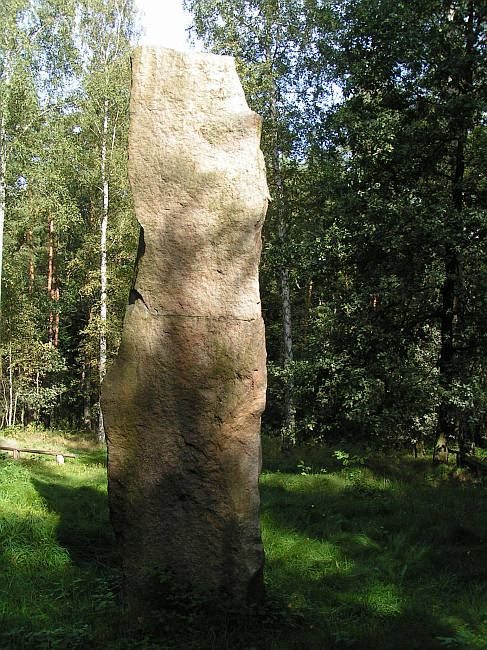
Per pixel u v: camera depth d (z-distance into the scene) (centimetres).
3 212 1942
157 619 487
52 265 2914
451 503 967
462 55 1261
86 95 2192
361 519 860
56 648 426
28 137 1920
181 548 525
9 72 1866
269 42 1933
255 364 538
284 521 826
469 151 1380
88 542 702
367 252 1342
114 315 2344
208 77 555
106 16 2248
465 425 1466
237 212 542
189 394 532
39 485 998
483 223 1204
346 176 1364
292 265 1452
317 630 488
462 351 1373
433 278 1309
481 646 463
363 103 1393
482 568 654
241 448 532
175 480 530
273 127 1880
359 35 1372
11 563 609
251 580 517
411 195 1332
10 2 1905
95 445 2034
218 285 540
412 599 569
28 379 2542
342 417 1412
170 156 546
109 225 2425
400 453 1583
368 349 1358
